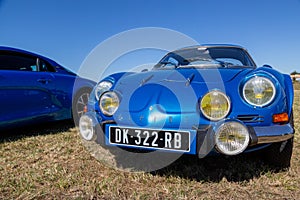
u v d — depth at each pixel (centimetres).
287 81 184
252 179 179
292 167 196
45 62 338
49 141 287
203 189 165
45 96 322
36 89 312
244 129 148
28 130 344
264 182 173
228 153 148
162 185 172
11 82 286
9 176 189
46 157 233
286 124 167
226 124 149
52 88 331
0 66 285
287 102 173
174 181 178
